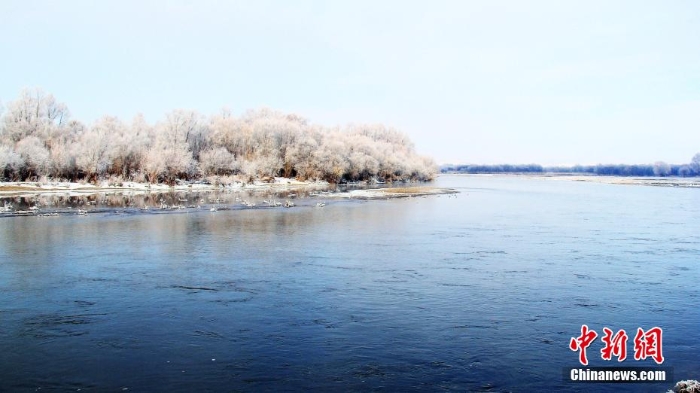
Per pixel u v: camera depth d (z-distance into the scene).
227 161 116.31
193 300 24.50
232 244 39.44
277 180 126.12
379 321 21.69
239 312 22.75
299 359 17.88
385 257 34.66
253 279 28.47
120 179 102.12
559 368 17.33
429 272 30.30
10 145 100.50
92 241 40.19
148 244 39.12
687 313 22.92
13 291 25.86
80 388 15.71
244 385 15.95
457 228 48.88
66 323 21.28
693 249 37.94
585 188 127.69
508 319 22.03
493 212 63.88
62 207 64.31
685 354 18.62
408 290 26.33
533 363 17.69
